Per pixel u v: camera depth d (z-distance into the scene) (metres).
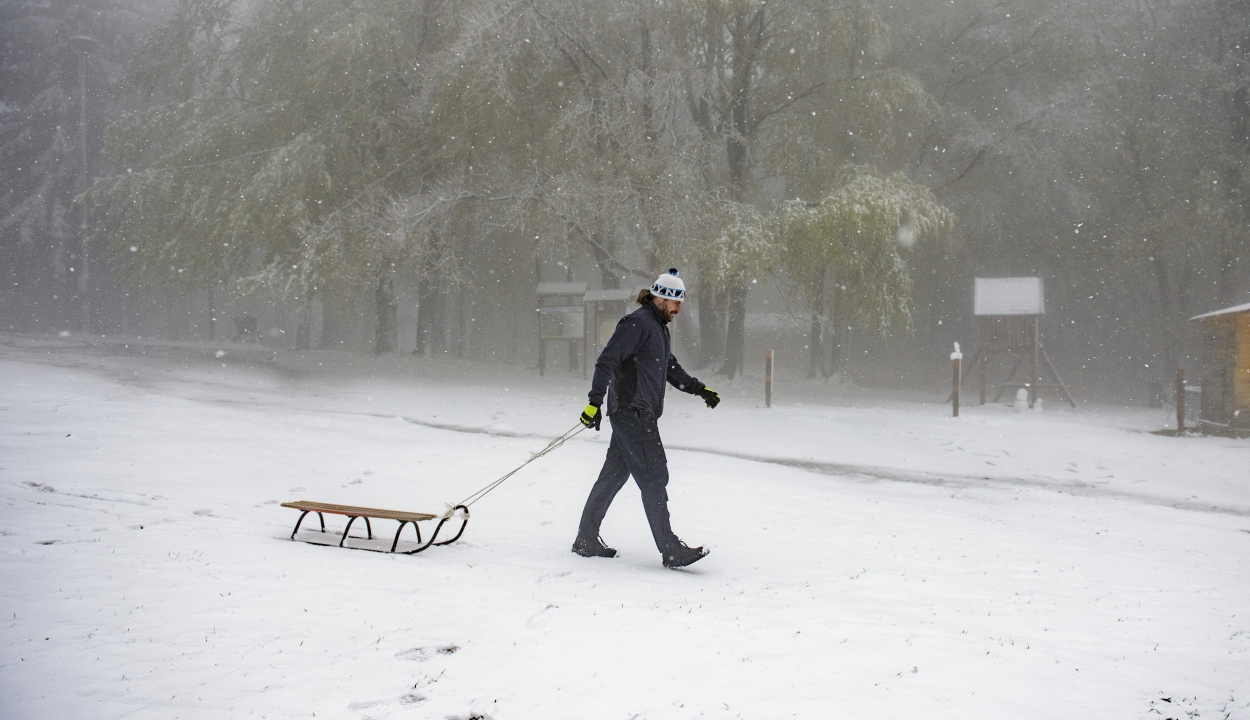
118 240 31.80
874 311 23.83
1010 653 3.35
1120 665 3.27
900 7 31.27
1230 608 4.46
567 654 3.12
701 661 3.08
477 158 27.52
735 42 26.83
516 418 14.90
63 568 3.98
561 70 27.48
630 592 4.21
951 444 13.43
